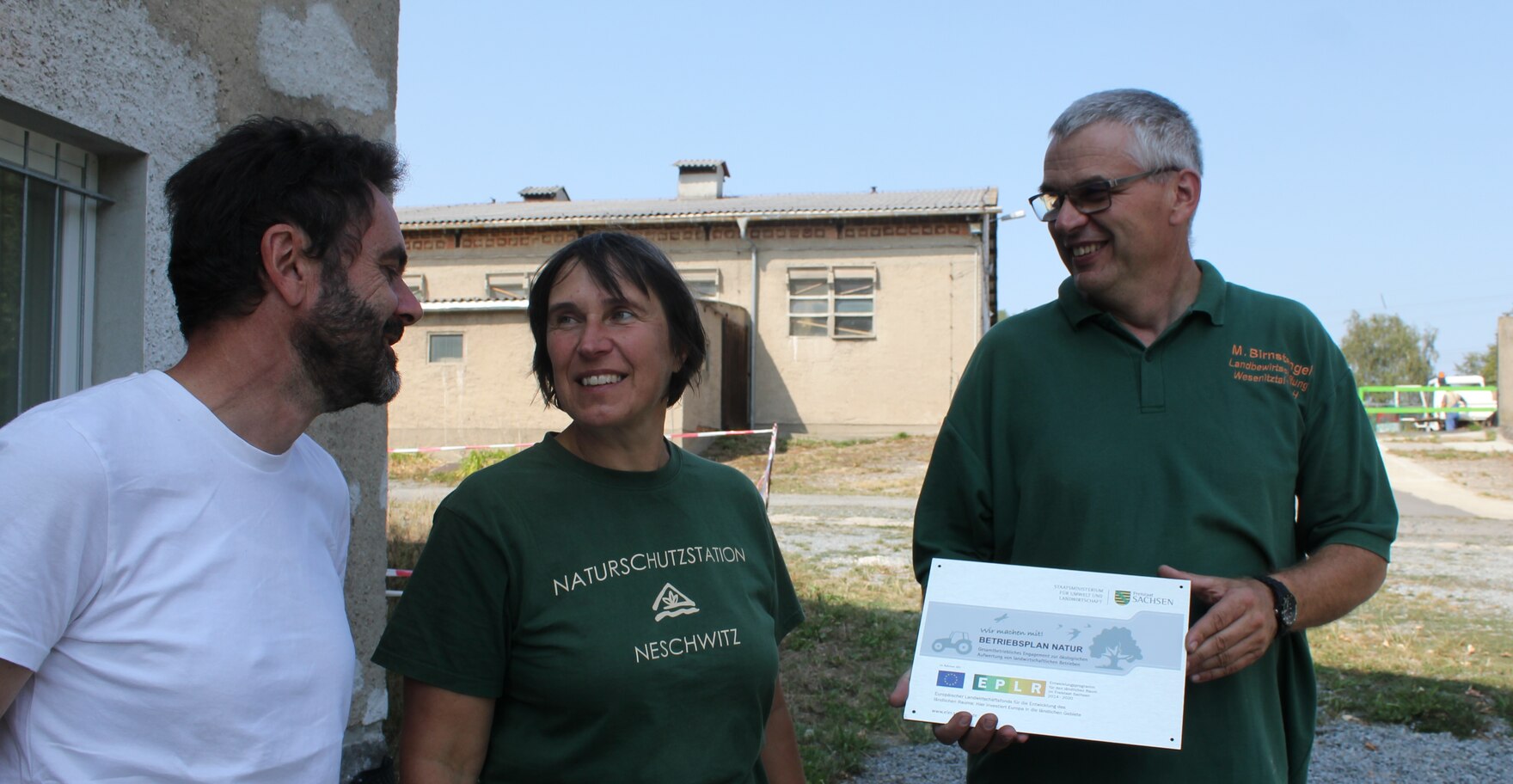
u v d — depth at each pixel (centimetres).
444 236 2330
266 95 329
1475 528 1288
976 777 228
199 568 138
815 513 1335
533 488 187
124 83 276
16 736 131
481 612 179
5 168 258
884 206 2189
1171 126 216
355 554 360
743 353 2197
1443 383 3384
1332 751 484
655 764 178
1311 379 220
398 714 446
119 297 289
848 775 450
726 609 193
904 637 666
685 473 205
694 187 2539
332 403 159
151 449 138
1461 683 588
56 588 127
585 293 191
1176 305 224
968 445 236
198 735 135
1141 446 213
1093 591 200
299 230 148
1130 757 205
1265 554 211
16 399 265
